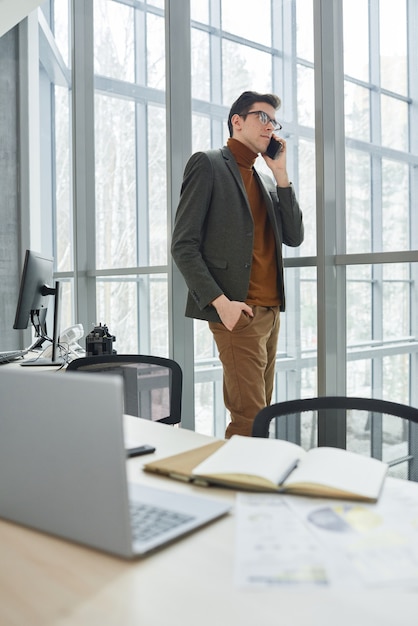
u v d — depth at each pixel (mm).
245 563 831
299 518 973
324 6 2865
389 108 2764
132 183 4258
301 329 3174
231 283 2613
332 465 1133
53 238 5410
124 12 4285
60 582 792
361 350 2922
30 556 867
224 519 987
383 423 1577
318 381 2945
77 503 895
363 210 2885
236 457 1185
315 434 1607
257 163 3301
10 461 980
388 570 802
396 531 916
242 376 2654
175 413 2230
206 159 2623
